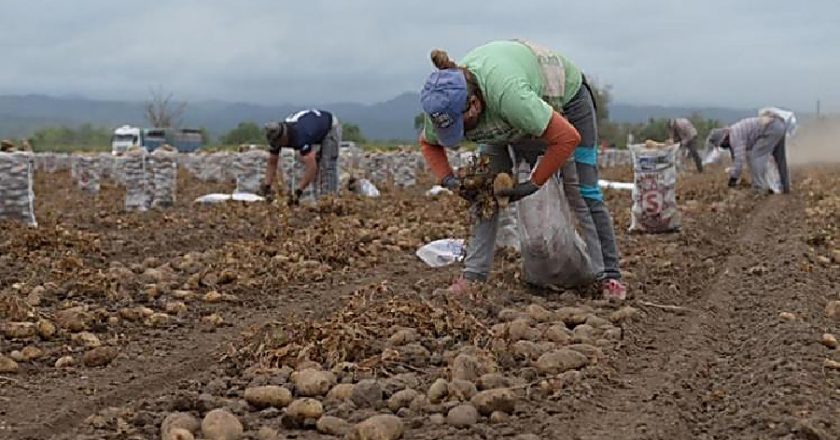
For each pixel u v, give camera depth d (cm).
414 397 494
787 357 583
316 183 1611
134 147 1684
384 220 1366
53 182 2694
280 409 496
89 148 5906
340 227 1225
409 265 1003
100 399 534
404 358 571
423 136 738
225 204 1606
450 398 496
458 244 1016
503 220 988
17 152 1250
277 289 865
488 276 788
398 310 659
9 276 896
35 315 698
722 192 2017
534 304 712
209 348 650
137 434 458
